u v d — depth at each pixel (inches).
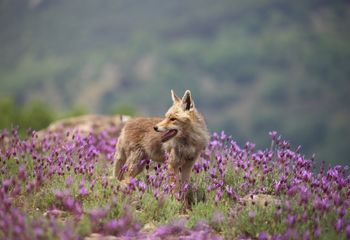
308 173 603.2
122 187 575.2
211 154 721.6
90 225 495.5
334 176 595.5
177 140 653.9
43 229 450.3
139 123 719.1
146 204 561.6
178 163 655.1
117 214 525.3
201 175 658.8
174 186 592.4
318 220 499.8
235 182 631.8
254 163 660.1
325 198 543.8
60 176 600.1
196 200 582.9
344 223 506.6
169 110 660.1
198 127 663.1
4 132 775.7
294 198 552.4
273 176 643.5
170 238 498.6
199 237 482.0
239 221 519.2
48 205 556.1
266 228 507.5
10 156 657.0
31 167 649.6
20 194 571.5
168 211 558.6
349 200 567.8
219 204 565.9
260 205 534.9
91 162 683.4
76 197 563.8
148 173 643.5
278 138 663.1
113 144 850.8
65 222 505.4
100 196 560.1
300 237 478.6
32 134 706.2
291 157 644.1
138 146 704.4
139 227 497.7
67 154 658.8
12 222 454.3
